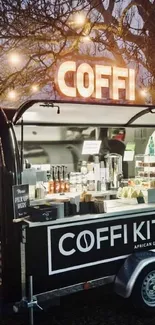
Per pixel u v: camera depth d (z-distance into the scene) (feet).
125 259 10.36
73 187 15.05
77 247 9.50
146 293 10.31
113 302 11.28
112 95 19.71
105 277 10.01
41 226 8.93
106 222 10.03
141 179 13.56
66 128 15.57
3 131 9.07
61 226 9.23
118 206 11.11
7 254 8.77
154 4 24.25
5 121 9.20
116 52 23.30
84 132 16.12
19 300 8.75
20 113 10.25
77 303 11.19
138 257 10.25
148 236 10.87
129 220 10.48
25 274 8.71
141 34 24.12
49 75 21.09
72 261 9.41
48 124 14.32
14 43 20.12
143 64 24.23
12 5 19.85
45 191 13.07
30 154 14.76
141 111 14.20
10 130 9.16
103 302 11.30
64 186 14.83
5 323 9.83
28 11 20.27
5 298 8.75
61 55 21.38
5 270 8.79
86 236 9.67
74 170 16.05
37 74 20.81
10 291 8.73
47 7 20.76
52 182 14.44
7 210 8.79
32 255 8.79
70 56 21.72
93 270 9.78
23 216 8.96
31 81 20.67
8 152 8.99
